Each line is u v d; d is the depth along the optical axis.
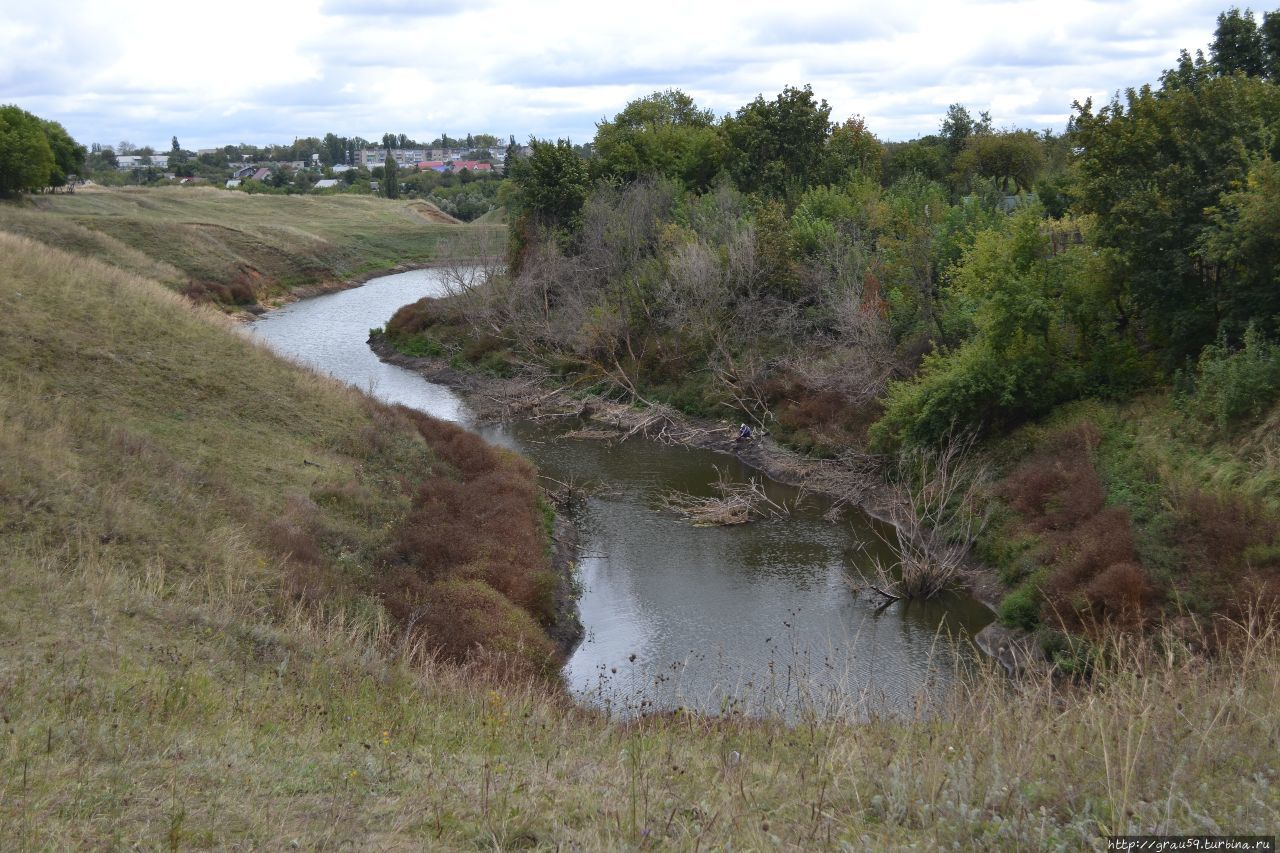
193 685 9.99
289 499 20.17
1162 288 24.20
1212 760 6.29
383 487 23.55
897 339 33.50
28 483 15.42
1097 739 6.79
